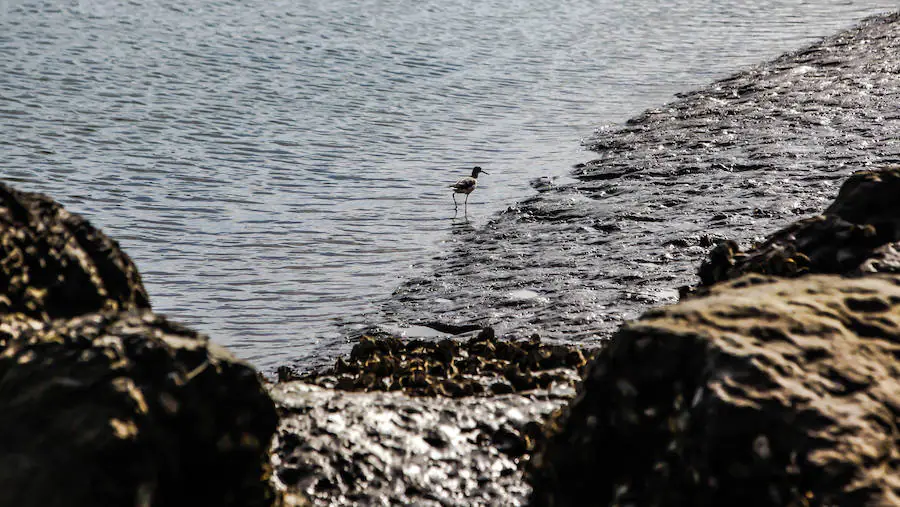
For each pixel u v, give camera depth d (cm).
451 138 2959
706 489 560
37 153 2714
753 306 647
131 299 794
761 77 3219
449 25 4656
